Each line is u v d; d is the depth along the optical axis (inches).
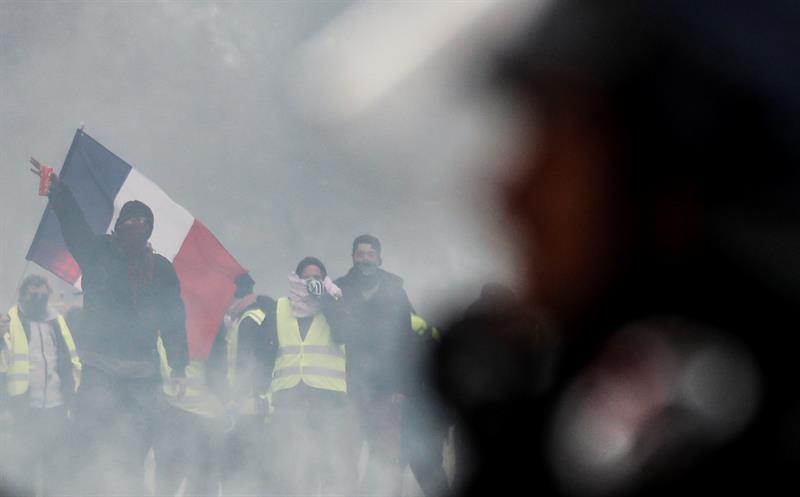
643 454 47.1
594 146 46.5
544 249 47.8
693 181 46.8
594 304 48.0
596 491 47.7
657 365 47.1
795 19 47.6
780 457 46.4
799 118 46.5
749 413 46.5
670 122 46.5
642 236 47.1
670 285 47.1
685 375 46.7
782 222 46.5
